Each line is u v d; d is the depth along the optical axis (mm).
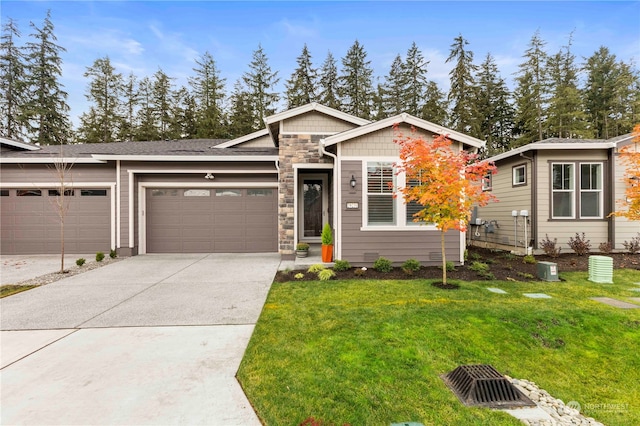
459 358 3182
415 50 24406
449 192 5281
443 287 5672
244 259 8773
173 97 25641
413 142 5641
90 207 9789
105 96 24734
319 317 4184
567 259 8273
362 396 2518
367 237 7477
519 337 3629
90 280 6371
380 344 3398
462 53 22359
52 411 2311
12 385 2637
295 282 6117
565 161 9164
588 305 4605
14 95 20938
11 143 10875
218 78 26375
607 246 8797
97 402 2416
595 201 9219
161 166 9719
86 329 3848
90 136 23859
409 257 7516
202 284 6020
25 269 7500
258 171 9938
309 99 25344
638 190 7305
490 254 9648
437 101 23094
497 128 25625
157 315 4324
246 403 2420
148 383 2672
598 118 23906
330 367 2936
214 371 2867
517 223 10016
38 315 4328
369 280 6242
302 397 2490
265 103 26297
